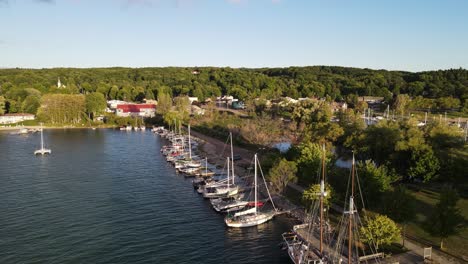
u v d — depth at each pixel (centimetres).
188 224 8550
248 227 8356
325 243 7206
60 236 7806
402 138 10919
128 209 9481
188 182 12144
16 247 7281
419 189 9825
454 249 6644
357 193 8212
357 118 18200
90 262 6738
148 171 13525
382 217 6612
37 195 10531
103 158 15675
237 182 11738
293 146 11981
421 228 7412
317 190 8088
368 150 11881
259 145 16425
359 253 6706
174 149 17038
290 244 7206
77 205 9731
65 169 13650
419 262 6262
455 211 6494
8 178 12306
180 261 6838
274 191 10356
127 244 7481
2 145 18662
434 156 9681
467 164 9375
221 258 6969
